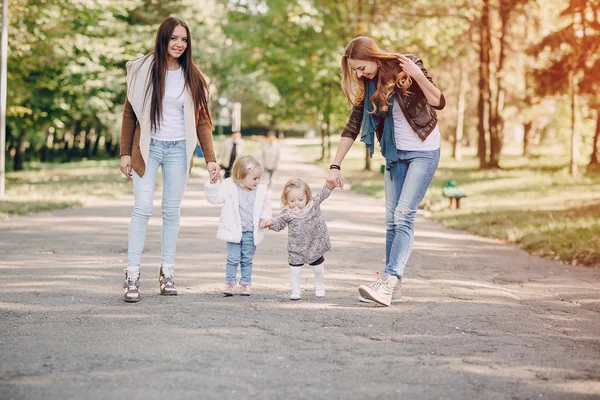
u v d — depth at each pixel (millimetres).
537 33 37750
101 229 12688
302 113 47094
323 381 4250
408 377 4367
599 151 44688
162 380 4176
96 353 4734
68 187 23750
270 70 35750
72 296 6727
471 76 50812
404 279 8242
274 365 4555
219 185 6867
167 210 6895
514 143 94062
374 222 15328
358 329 5609
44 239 11219
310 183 29578
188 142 6773
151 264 8844
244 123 99125
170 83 6742
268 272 8414
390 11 33312
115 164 44781
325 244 6848
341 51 33812
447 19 34344
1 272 8094
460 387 4191
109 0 28297
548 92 34094
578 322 6121
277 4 34000
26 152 56938
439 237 13188
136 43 32188
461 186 28125
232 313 6078
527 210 17844
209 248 10344
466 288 7707
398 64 6438
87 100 30984
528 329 5766
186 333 5309
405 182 6602
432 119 6551
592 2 29266
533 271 9242
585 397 4059
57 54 26109
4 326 5496
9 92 26281
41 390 3975
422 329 5664
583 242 11148
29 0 24156
